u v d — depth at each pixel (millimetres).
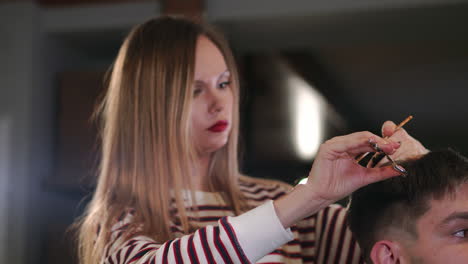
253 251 631
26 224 2748
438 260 726
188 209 977
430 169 769
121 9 2783
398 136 834
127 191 987
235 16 2594
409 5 2406
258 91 2582
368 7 2449
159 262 639
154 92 999
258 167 2562
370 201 817
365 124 2641
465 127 2689
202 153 1046
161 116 990
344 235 990
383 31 2746
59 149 2752
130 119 1016
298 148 2523
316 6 2510
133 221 898
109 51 3170
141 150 993
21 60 2820
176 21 1061
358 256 967
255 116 2564
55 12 2871
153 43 1030
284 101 2562
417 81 2576
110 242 833
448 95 2582
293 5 2539
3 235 2752
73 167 2719
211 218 981
